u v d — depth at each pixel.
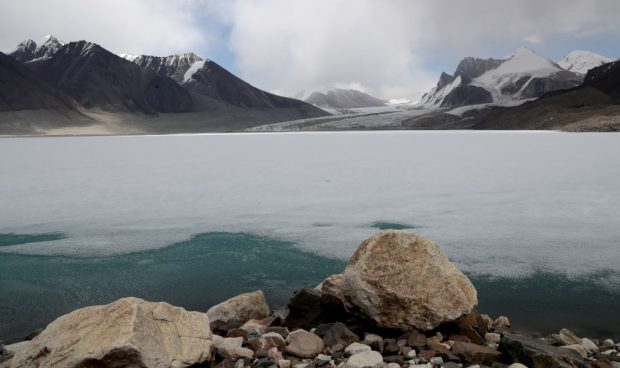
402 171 25.45
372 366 5.34
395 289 6.53
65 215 15.67
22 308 8.56
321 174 24.73
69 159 35.94
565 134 61.94
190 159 35.00
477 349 5.80
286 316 7.51
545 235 12.47
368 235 12.81
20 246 12.30
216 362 5.81
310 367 5.55
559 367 5.28
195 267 10.67
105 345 4.95
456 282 6.71
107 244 12.46
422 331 6.38
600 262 10.41
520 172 24.09
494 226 13.44
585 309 8.15
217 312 7.53
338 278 7.58
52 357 5.05
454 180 21.94
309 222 14.38
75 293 9.24
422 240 7.04
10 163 32.72
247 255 11.44
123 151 45.41
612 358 6.15
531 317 7.86
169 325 5.61
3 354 6.37
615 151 34.28
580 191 18.47
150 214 15.76
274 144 54.34
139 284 9.70
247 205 17.00
